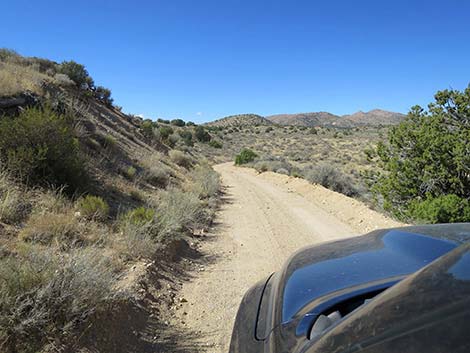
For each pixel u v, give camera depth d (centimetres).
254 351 224
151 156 2006
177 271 678
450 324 130
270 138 10812
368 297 229
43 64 2406
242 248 860
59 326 384
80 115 1611
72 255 531
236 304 554
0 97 1192
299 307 234
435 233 310
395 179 1193
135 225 756
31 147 873
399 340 138
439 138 1070
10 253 530
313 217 1225
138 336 436
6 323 353
